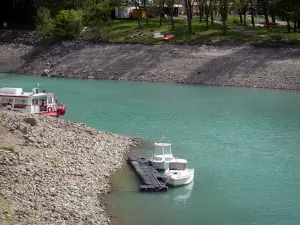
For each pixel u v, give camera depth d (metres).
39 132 51.75
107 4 151.88
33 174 40.97
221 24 145.12
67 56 128.38
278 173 48.94
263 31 132.88
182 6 175.62
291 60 109.38
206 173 48.56
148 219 37.97
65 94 91.50
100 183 43.38
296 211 40.41
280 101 87.12
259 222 38.31
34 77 116.69
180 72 111.81
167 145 49.91
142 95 91.81
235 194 43.50
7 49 148.50
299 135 63.66
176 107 80.25
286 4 126.62
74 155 48.00
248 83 104.06
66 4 159.25
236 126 67.88
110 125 66.56
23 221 33.28
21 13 172.38
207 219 38.56
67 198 38.28
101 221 36.03
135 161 49.28
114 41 131.25
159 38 128.75
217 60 113.38
